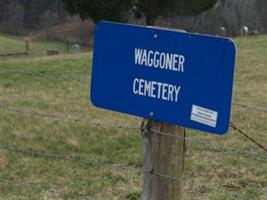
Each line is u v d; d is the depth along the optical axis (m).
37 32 102.19
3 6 108.25
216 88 5.06
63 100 17.38
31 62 25.97
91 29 97.44
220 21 81.44
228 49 4.96
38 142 13.11
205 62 5.09
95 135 13.59
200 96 5.15
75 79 20.92
